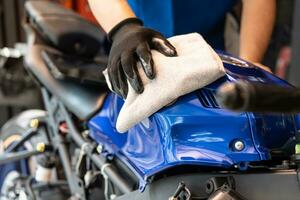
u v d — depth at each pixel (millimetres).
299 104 424
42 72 1094
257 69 724
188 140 641
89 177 937
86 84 1010
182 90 621
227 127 637
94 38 1169
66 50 1154
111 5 764
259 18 966
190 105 651
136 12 965
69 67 1060
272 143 673
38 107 2025
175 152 637
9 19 2227
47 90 1111
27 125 1352
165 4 958
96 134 912
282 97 413
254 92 400
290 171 611
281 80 724
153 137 685
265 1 970
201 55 630
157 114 666
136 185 805
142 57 631
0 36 2238
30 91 2010
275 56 1728
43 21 1173
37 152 1137
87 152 932
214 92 641
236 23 1070
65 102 1021
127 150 774
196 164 628
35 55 1134
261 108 408
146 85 641
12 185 1188
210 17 998
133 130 760
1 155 1190
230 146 630
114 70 661
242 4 1037
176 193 641
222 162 618
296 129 704
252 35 960
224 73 630
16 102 2012
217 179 623
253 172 627
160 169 653
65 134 1085
